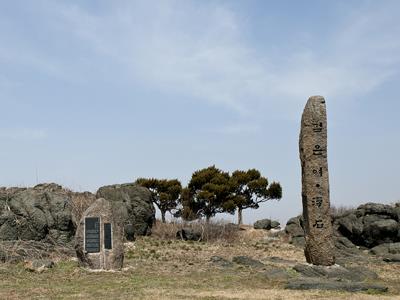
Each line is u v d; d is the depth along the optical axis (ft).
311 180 61.36
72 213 79.46
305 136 62.13
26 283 50.08
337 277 56.75
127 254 72.69
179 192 163.43
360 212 95.45
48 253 69.15
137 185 105.50
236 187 163.22
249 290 47.67
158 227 101.55
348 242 91.76
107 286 48.98
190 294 44.83
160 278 54.75
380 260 76.95
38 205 76.23
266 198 166.61
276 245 93.09
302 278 54.19
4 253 62.75
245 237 102.37
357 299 43.14
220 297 43.29
